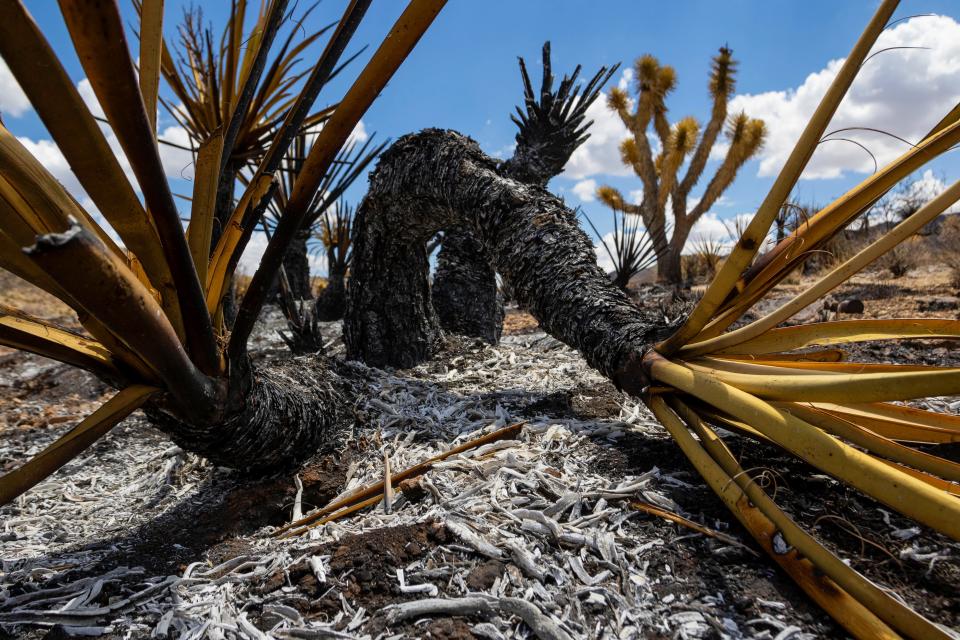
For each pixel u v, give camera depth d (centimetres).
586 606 146
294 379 259
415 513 193
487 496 196
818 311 599
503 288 704
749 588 150
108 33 91
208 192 158
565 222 269
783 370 182
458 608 144
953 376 123
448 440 260
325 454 254
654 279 1585
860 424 181
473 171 298
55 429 405
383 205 346
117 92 99
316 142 145
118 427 380
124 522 238
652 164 1738
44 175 117
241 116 169
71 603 162
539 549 167
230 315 454
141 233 134
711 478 174
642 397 212
